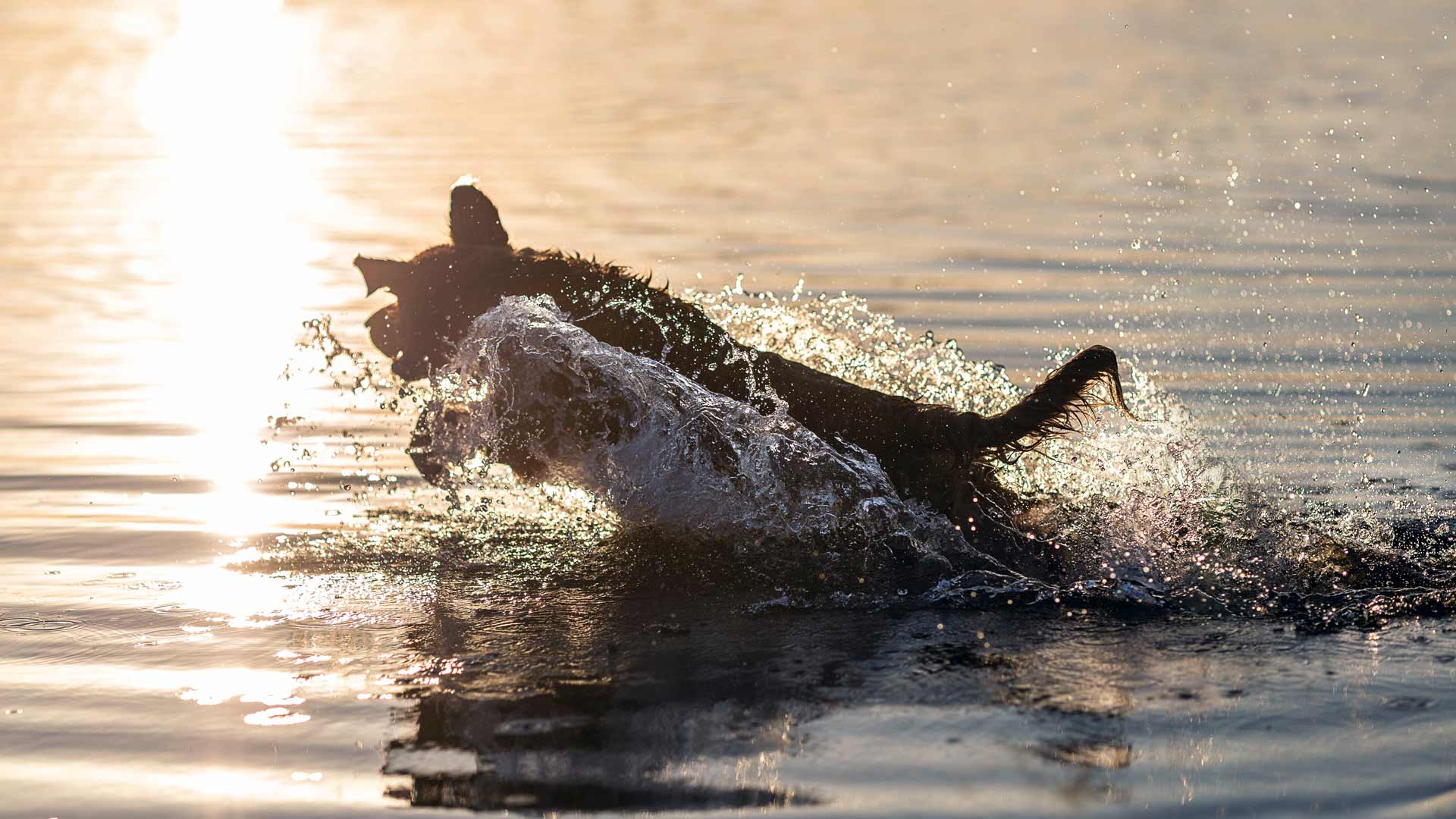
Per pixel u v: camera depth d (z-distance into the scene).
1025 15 55.72
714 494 7.96
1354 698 5.65
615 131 30.77
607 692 5.89
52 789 5.08
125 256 19.58
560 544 8.36
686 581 7.61
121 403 12.44
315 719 5.67
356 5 65.75
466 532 8.66
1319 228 19.16
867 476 7.74
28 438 11.27
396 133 31.62
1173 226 19.72
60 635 6.75
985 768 5.04
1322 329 13.95
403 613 7.09
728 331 9.92
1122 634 6.59
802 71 40.94
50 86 41.16
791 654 6.36
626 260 17.64
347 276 18.00
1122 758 5.11
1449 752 5.09
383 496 9.55
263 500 9.47
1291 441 10.30
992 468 8.01
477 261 8.32
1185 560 7.62
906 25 52.97
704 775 5.04
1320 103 31.78
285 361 13.97
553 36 52.88
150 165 28.08
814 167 25.77
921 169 25.27
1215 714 5.51
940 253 18.33
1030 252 18.28
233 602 7.30
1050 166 25.17
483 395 8.05
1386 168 23.56
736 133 30.11
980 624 6.77
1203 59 40.84
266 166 27.62
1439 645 6.32
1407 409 11.21
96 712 5.78
